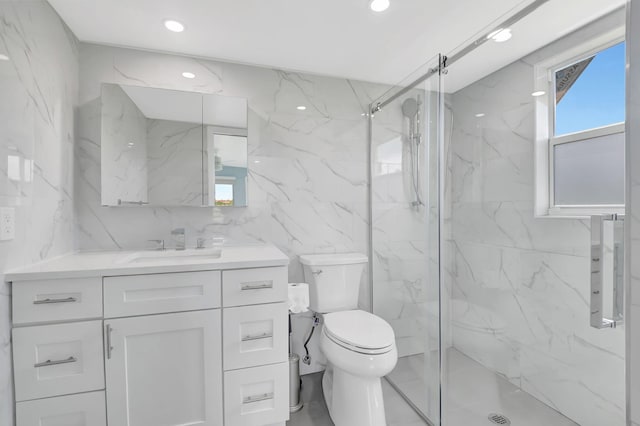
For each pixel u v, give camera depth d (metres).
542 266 1.34
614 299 1.05
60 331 1.21
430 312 1.74
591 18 1.15
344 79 2.22
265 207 2.04
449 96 1.63
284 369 1.48
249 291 1.44
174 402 1.35
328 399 1.77
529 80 1.36
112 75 1.77
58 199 1.50
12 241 1.17
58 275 1.20
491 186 1.52
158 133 1.79
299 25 1.60
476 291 1.58
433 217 1.71
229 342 1.41
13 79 1.15
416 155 1.84
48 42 1.40
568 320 1.26
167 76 1.86
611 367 1.13
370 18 1.54
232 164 1.91
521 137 1.40
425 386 1.76
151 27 1.60
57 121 1.48
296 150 2.11
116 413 1.28
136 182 1.75
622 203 1.06
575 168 1.21
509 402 1.47
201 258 1.70
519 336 1.44
